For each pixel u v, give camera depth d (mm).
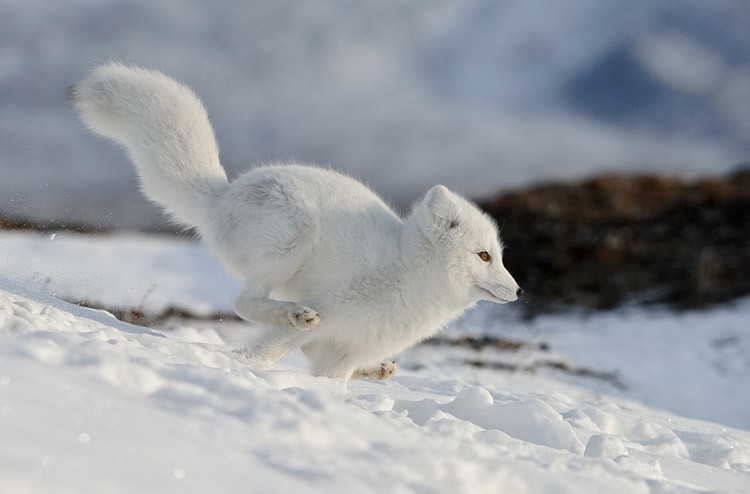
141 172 23078
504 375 41062
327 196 21500
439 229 22281
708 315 60094
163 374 11812
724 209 82625
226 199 21844
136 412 9844
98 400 9797
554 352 50000
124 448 8773
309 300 21672
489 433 15578
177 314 38750
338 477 9695
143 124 22625
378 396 17531
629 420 24125
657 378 47344
